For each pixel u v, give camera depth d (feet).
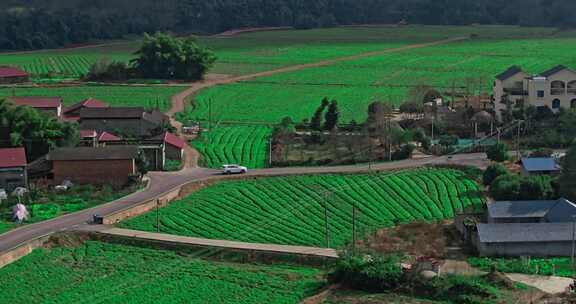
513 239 287.69
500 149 400.67
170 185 365.40
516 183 332.19
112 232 303.48
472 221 308.40
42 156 387.14
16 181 364.58
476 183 369.91
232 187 367.86
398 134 424.87
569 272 270.26
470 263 277.85
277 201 349.20
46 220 317.83
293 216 330.75
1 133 393.70
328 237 305.73
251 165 406.21
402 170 391.45
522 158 385.91
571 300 241.35
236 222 322.55
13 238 295.48
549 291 252.21
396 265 258.16
